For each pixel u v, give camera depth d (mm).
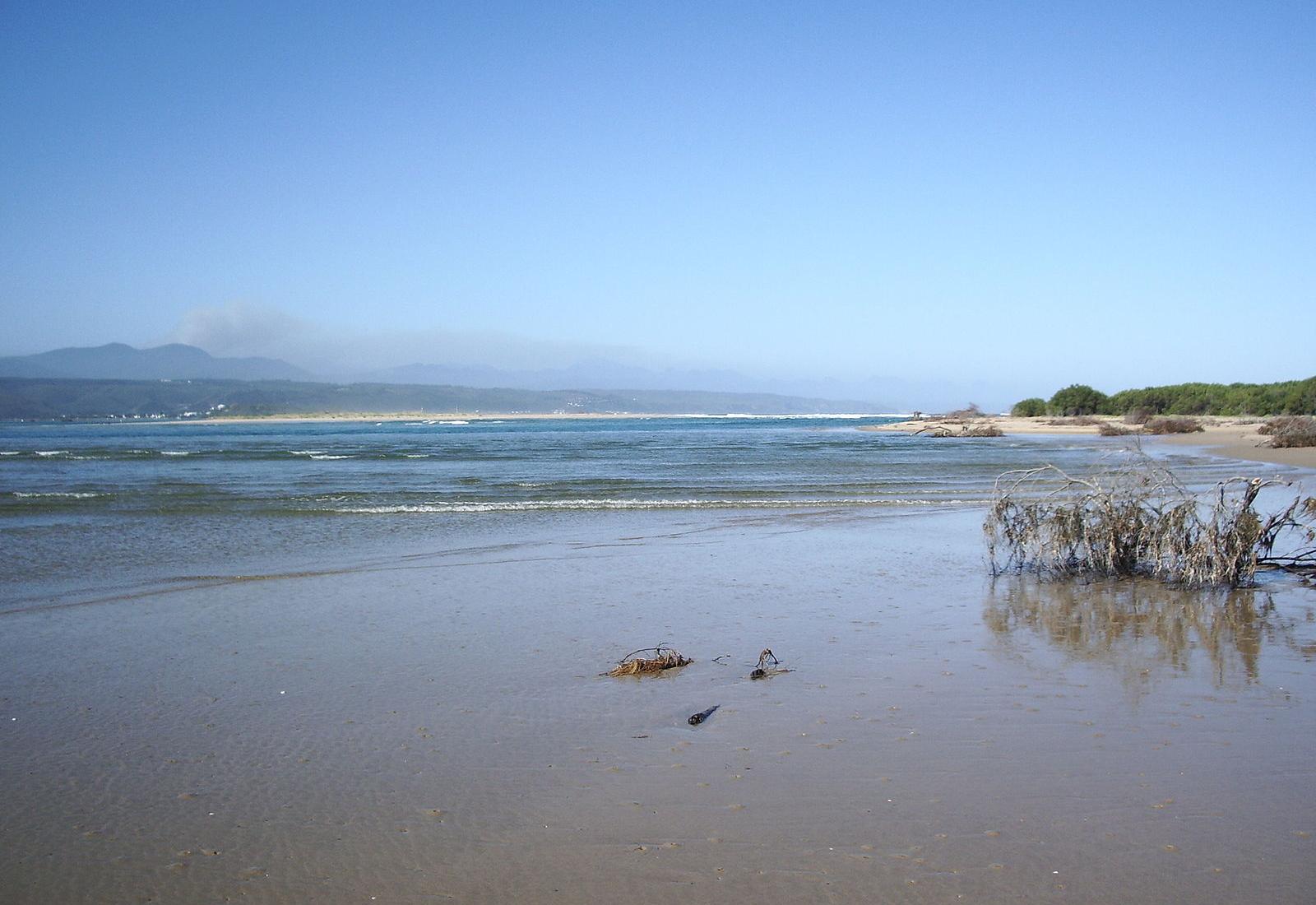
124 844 4906
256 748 6270
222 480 31641
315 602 11164
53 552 15234
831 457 44531
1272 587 11883
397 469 37531
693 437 83812
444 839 4887
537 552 15180
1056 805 5184
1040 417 110875
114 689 7652
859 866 4512
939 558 14469
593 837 4875
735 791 5418
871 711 6852
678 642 9086
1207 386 106625
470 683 7723
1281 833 4840
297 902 4312
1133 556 12633
